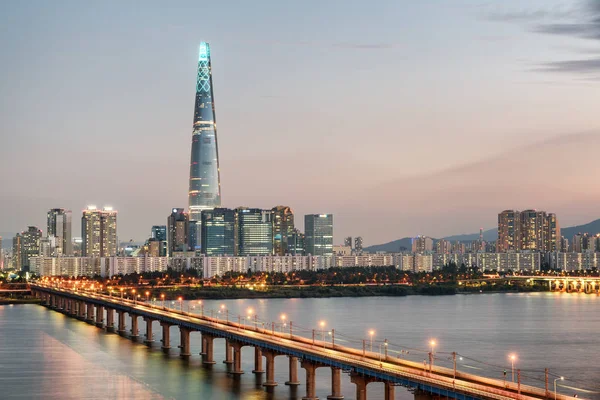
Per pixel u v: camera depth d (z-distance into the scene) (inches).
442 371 7017.7
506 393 6023.6
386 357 7746.1
